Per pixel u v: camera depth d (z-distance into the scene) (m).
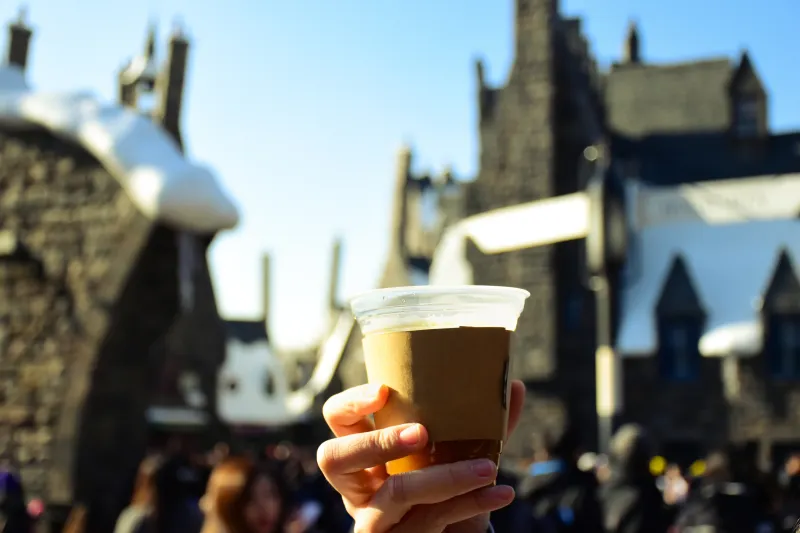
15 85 15.46
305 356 58.09
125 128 14.53
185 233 14.39
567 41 26.75
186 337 36.41
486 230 26.38
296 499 10.46
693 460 24.12
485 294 1.85
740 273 25.31
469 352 1.83
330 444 1.89
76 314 14.38
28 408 14.35
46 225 14.71
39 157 14.88
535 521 6.23
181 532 6.05
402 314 1.86
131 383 14.57
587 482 7.02
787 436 23.50
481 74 28.59
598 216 24.83
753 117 27.45
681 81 29.48
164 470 6.19
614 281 25.08
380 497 1.82
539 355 24.97
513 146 26.30
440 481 1.77
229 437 37.34
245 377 44.97
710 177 27.11
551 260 25.28
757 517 6.80
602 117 27.95
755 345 23.97
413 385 1.83
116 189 14.45
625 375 24.81
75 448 13.97
